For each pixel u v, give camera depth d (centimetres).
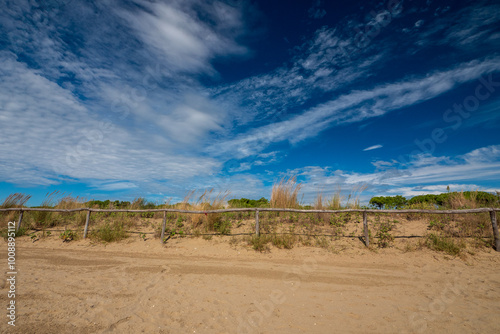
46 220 938
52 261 640
